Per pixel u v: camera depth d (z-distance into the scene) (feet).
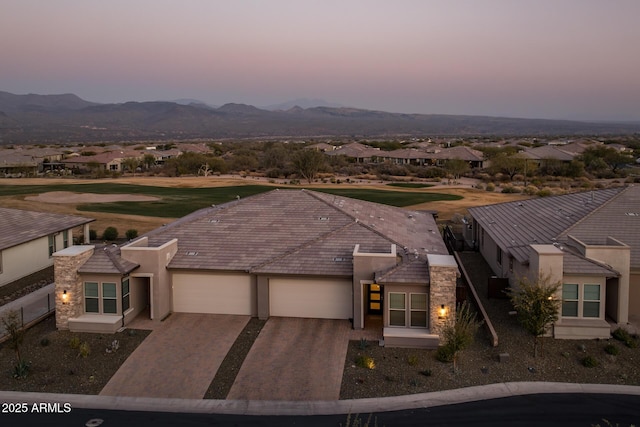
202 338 64.13
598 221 78.74
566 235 75.66
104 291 67.10
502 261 86.33
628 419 46.96
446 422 46.50
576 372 55.77
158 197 189.16
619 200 83.71
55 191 199.00
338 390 52.08
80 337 63.98
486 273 93.66
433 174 288.30
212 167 310.65
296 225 81.46
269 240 77.05
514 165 260.01
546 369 56.34
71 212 154.81
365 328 66.90
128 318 68.23
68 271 65.41
